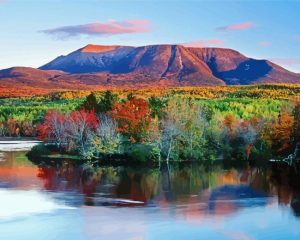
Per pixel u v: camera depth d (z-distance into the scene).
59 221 58.59
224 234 54.78
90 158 117.75
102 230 55.44
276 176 94.50
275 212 64.12
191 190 78.75
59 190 76.94
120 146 118.38
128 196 73.31
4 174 92.50
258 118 136.00
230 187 81.81
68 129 127.69
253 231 55.97
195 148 120.44
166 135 116.25
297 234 55.12
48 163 110.62
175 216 61.59
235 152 122.88
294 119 119.31
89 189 78.38
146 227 56.75
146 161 114.19
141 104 123.00
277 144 121.31
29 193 74.00
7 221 58.34
